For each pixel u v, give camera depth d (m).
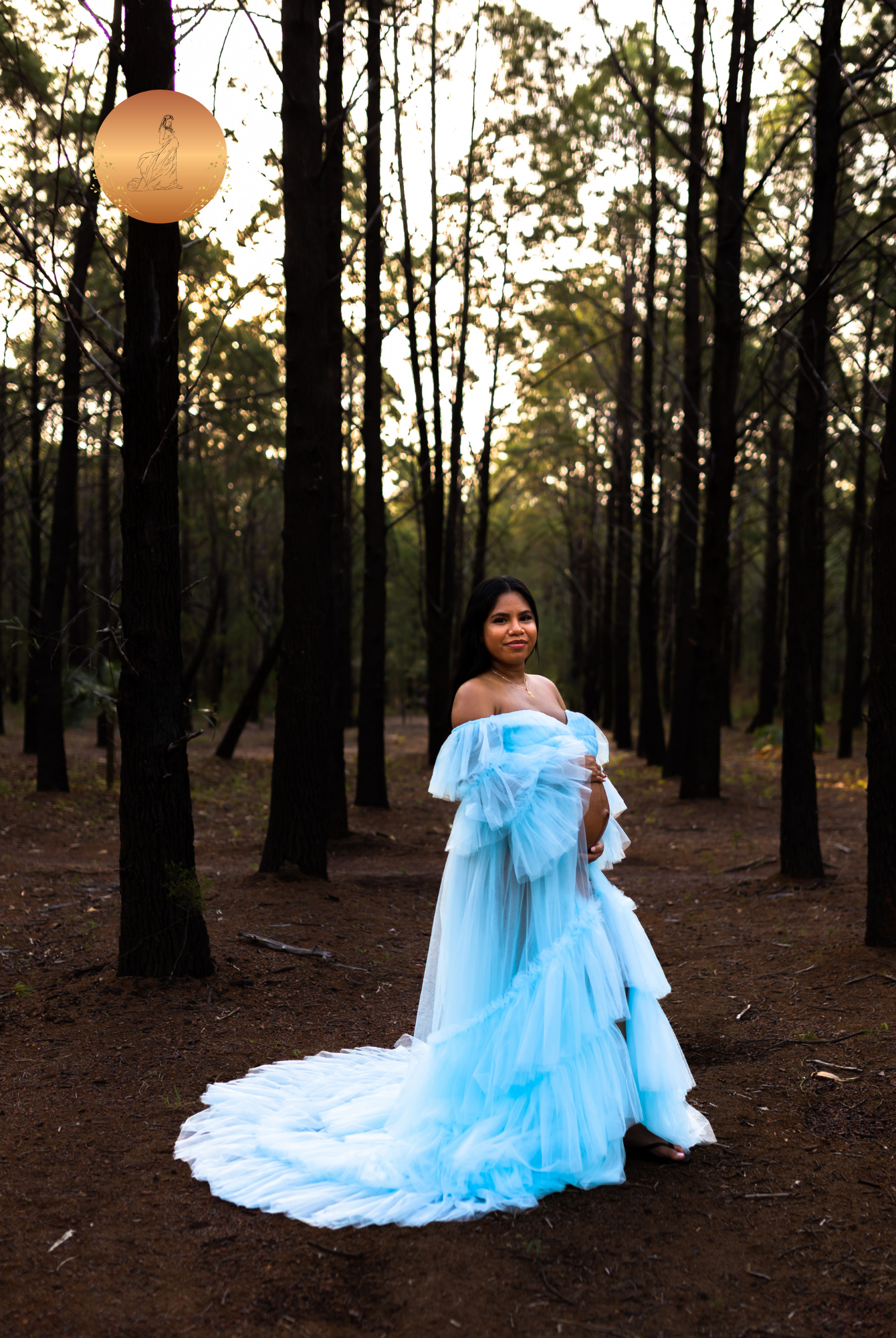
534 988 3.08
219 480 23.23
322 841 7.34
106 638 4.66
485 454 18.31
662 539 18.78
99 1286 2.44
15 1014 4.42
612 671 29.05
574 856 3.17
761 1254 2.63
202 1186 2.95
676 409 17.48
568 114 14.79
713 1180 3.04
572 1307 2.39
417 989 5.16
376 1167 2.96
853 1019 4.48
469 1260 2.57
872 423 14.49
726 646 27.25
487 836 3.16
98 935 5.62
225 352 14.87
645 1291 2.46
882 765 5.25
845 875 7.79
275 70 6.77
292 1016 4.57
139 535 4.61
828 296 7.33
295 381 7.12
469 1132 3.04
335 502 10.77
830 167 7.11
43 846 10.09
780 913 6.80
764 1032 4.42
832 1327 2.33
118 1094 3.62
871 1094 3.67
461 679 3.44
